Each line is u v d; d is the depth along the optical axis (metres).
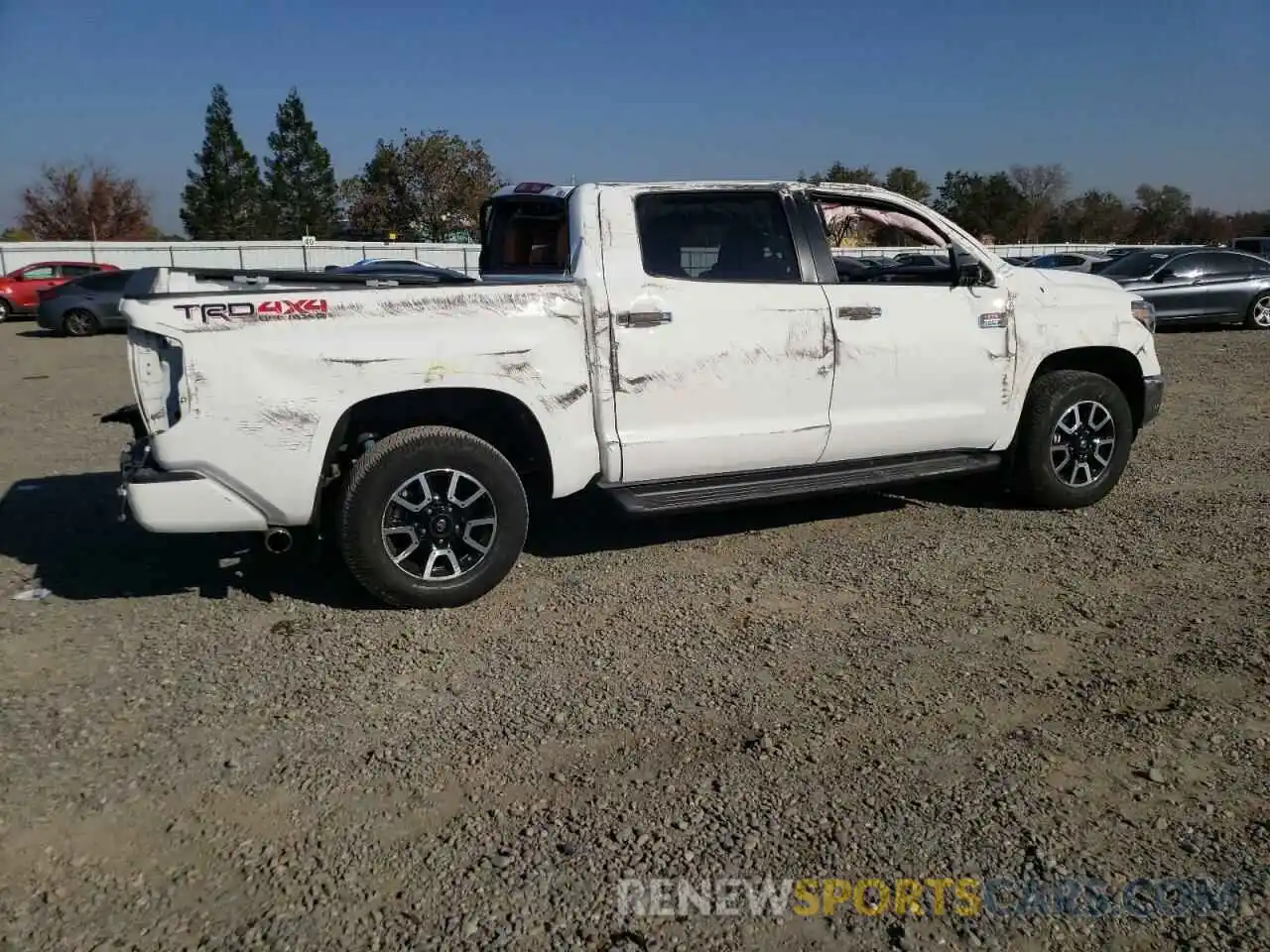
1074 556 5.35
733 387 5.10
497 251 6.30
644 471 5.02
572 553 5.59
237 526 4.39
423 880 2.82
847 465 5.58
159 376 4.23
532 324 4.66
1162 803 3.11
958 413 5.74
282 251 38.47
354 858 2.93
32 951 2.55
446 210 49.34
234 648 4.39
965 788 3.21
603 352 4.82
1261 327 17.66
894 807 3.12
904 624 4.52
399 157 48.91
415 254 40.59
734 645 4.34
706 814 3.10
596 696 3.89
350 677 4.09
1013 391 5.88
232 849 2.97
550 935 2.60
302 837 3.03
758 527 6.03
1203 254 17.55
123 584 5.20
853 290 5.41
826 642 4.35
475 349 4.54
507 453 5.22
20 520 6.43
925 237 5.78
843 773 3.32
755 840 2.97
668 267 5.05
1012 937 2.57
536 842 2.98
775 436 5.25
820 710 3.74
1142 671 3.98
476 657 4.26
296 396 4.31
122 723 3.73
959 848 2.92
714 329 5.03
